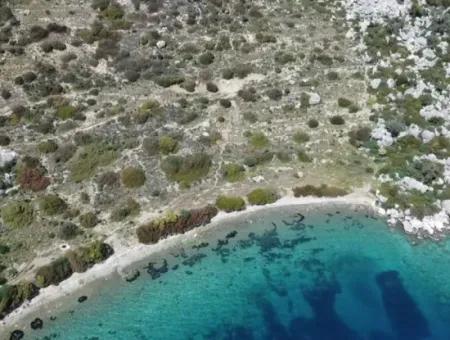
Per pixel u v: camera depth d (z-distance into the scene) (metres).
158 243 61.72
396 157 71.50
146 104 74.88
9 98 73.88
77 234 61.47
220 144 72.00
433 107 76.56
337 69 83.31
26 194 64.56
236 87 79.50
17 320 54.34
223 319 56.31
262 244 62.91
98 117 73.31
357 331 56.00
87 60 80.19
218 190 67.38
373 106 77.88
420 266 61.66
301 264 61.34
